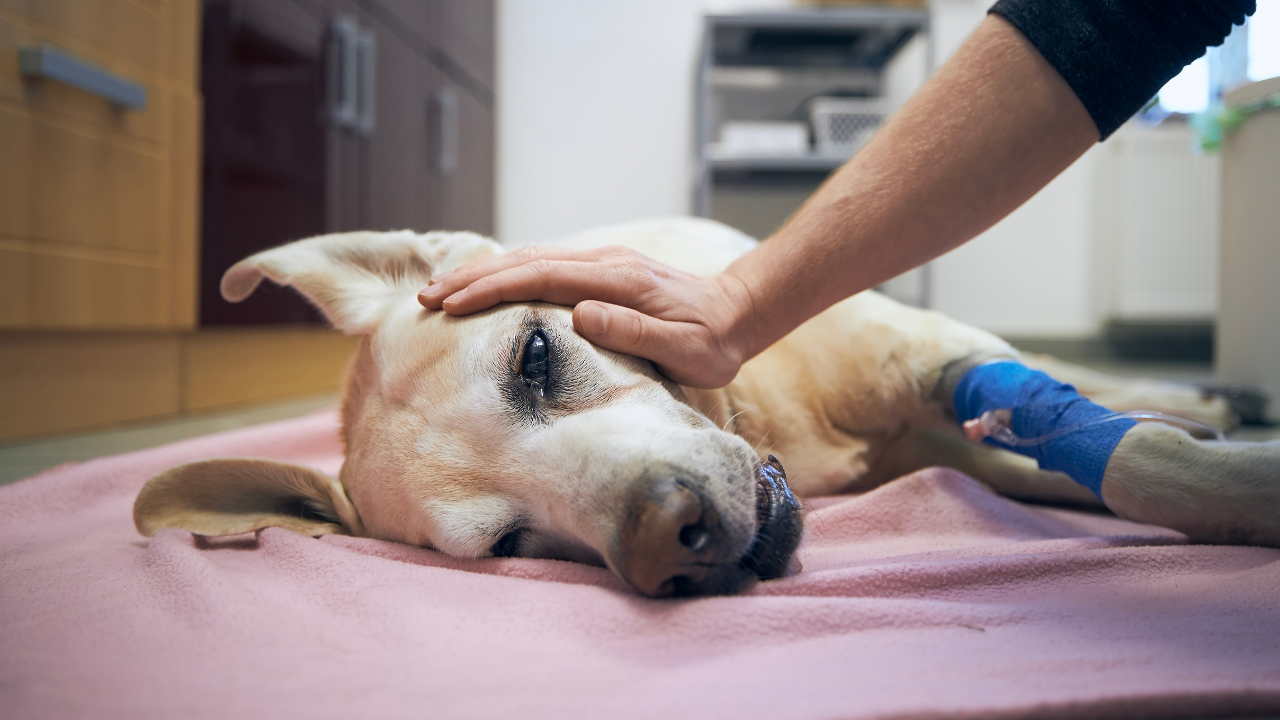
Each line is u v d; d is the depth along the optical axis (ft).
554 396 3.07
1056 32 2.85
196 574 2.78
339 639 2.31
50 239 6.45
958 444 4.72
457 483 3.07
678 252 4.77
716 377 3.28
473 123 15.57
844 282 3.26
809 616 2.32
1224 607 2.41
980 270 16.30
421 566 2.88
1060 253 16.22
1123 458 3.26
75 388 7.09
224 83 8.25
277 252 3.97
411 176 12.60
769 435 4.12
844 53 16.43
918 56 16.16
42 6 6.29
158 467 5.06
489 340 3.15
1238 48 13.33
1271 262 7.03
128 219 7.22
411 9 12.43
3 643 2.33
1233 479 3.03
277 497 3.78
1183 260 15.42
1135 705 1.74
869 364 4.30
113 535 3.81
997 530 3.70
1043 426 3.59
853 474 4.39
